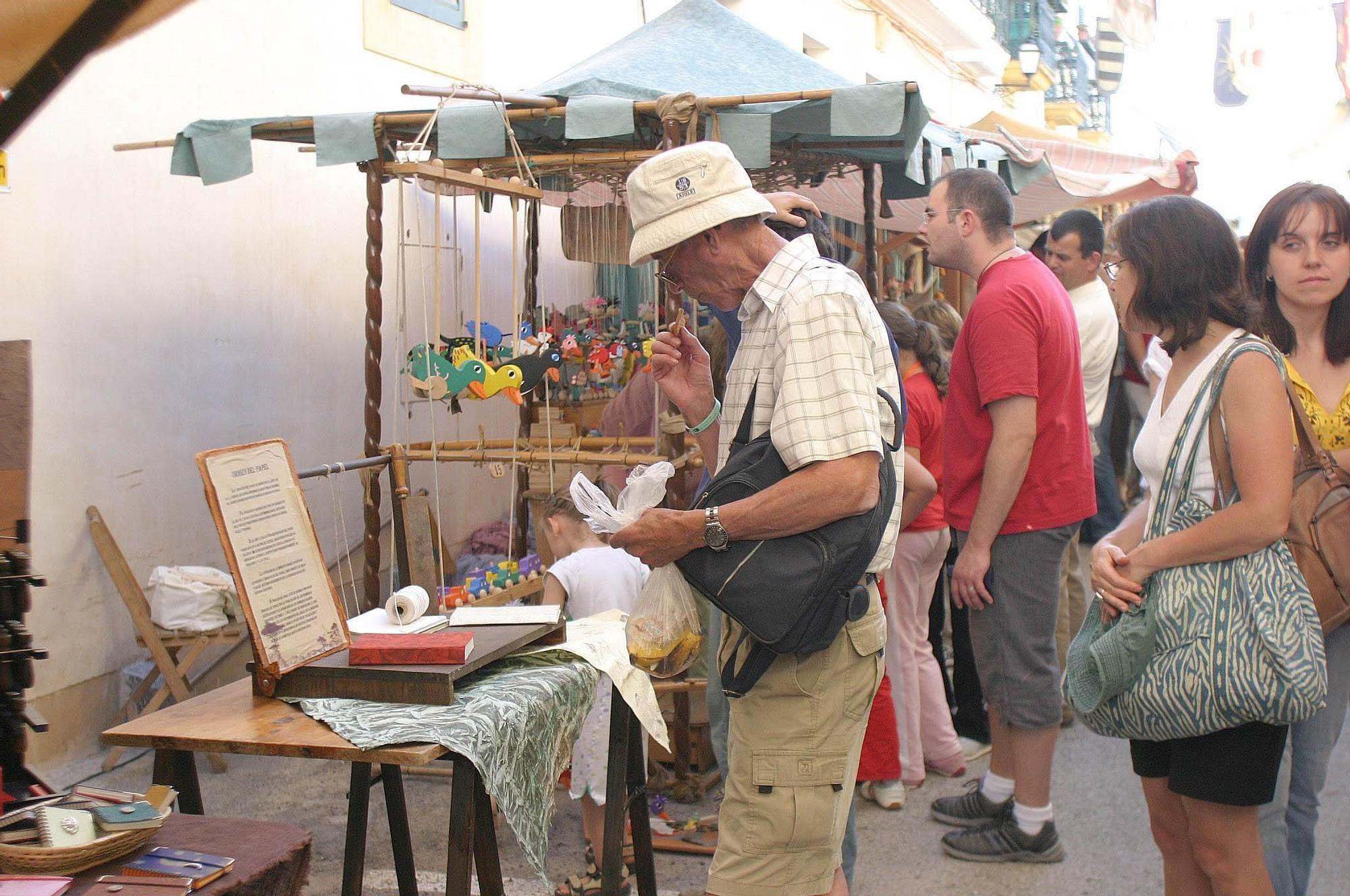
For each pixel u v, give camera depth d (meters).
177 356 4.77
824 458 2.03
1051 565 3.42
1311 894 3.35
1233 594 2.16
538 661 2.53
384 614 2.65
